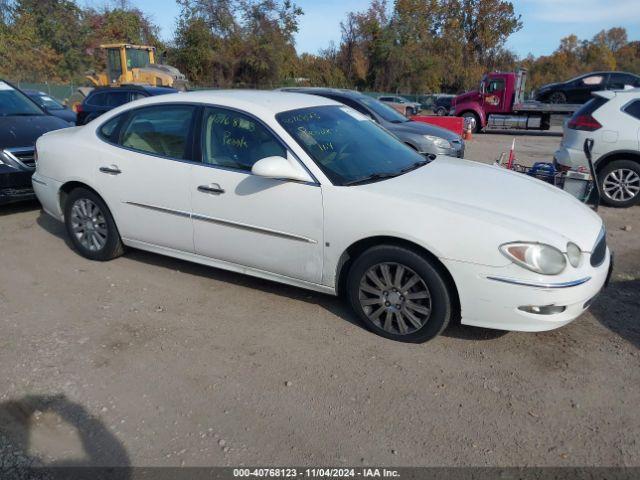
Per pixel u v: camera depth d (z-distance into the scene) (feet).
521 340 12.25
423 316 11.71
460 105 73.20
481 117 71.61
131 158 15.12
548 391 10.44
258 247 13.38
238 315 13.42
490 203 11.76
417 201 11.55
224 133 13.80
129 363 11.34
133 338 12.32
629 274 16.34
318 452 8.89
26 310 13.65
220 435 9.26
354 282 12.34
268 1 136.36
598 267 11.39
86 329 12.71
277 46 135.95
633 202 24.13
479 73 162.20
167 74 71.36
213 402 10.11
